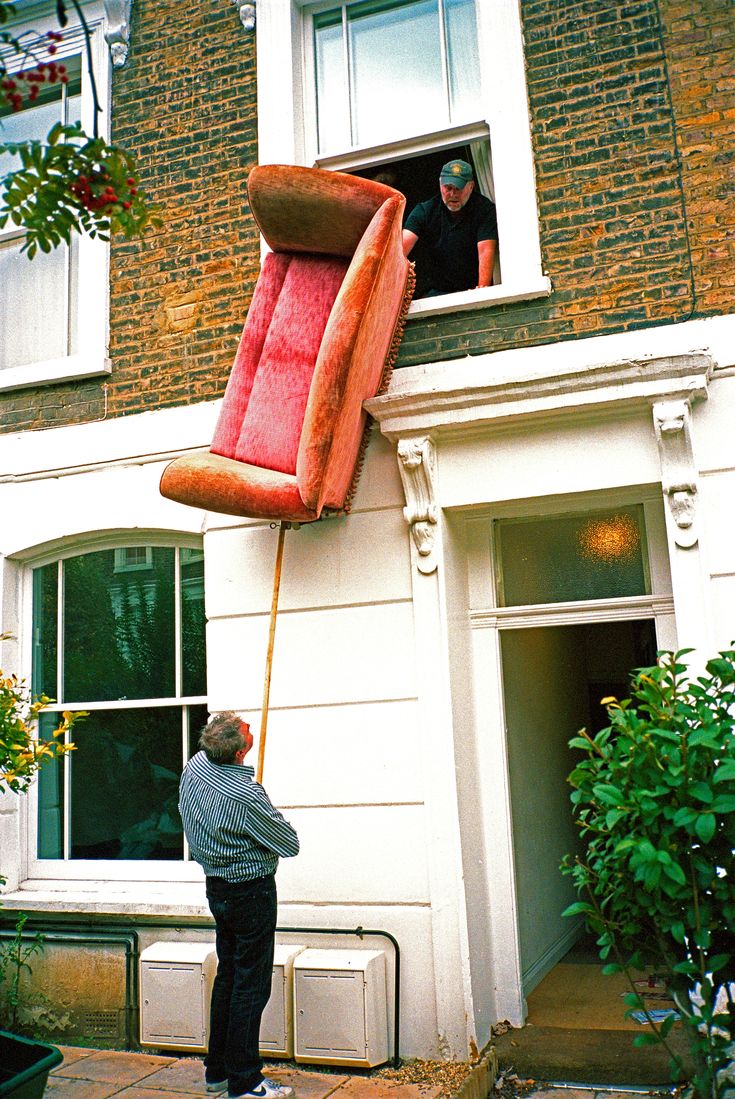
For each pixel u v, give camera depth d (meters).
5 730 4.76
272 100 5.93
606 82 5.24
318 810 5.22
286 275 5.48
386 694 5.17
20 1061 4.15
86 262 6.24
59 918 5.66
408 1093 4.50
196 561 5.95
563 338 5.13
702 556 4.63
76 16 6.51
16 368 6.30
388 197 4.98
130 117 6.31
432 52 5.94
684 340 4.86
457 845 4.91
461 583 5.38
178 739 5.83
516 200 5.29
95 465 6.03
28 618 6.27
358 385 4.84
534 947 5.79
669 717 3.32
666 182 5.05
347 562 5.35
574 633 7.76
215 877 4.39
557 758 6.70
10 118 6.77
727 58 5.04
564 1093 4.55
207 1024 5.01
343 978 4.79
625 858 3.40
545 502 5.13
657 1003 5.41
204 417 5.79
